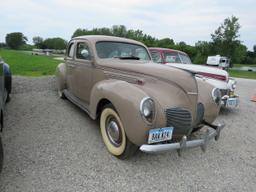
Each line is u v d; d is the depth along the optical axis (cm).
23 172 278
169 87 314
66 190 254
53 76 864
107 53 421
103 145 358
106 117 337
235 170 321
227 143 412
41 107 522
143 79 329
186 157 347
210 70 638
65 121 447
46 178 270
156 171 304
